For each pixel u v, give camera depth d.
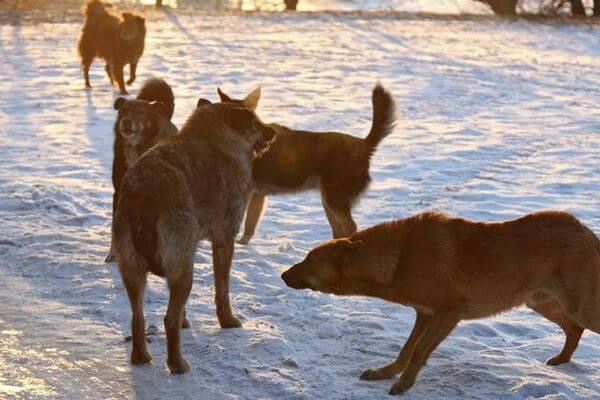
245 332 9.88
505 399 8.38
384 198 16.89
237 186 9.75
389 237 8.59
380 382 8.73
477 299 8.48
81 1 53.62
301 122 23.22
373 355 9.44
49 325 9.99
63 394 8.30
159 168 8.78
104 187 16.84
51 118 23.56
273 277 12.09
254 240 13.98
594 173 19.05
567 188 17.88
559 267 8.59
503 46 39.19
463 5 64.94
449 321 8.43
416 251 8.45
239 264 12.50
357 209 16.06
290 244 13.55
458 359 9.41
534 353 9.77
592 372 9.25
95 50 27.48
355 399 8.27
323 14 50.28
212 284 11.59
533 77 31.58
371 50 36.84
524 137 22.55
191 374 8.80
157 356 9.20
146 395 8.32
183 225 8.63
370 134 13.51
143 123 11.26
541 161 20.12
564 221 8.67
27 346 9.41
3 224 14.03
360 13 51.62
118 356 9.18
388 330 10.18
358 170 13.35
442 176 18.67
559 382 8.66
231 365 8.98
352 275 8.65
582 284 8.55
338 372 8.94
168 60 32.84
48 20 44.22
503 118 25.03
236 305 10.84
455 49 37.81
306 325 10.28
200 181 9.15
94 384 8.52
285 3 59.66
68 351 9.29
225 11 51.25
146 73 30.28
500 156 20.52
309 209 16.19
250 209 13.51
